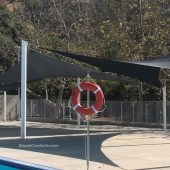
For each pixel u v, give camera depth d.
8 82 27.12
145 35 32.97
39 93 44.25
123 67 20.00
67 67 22.70
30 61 22.83
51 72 24.23
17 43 44.97
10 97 41.06
